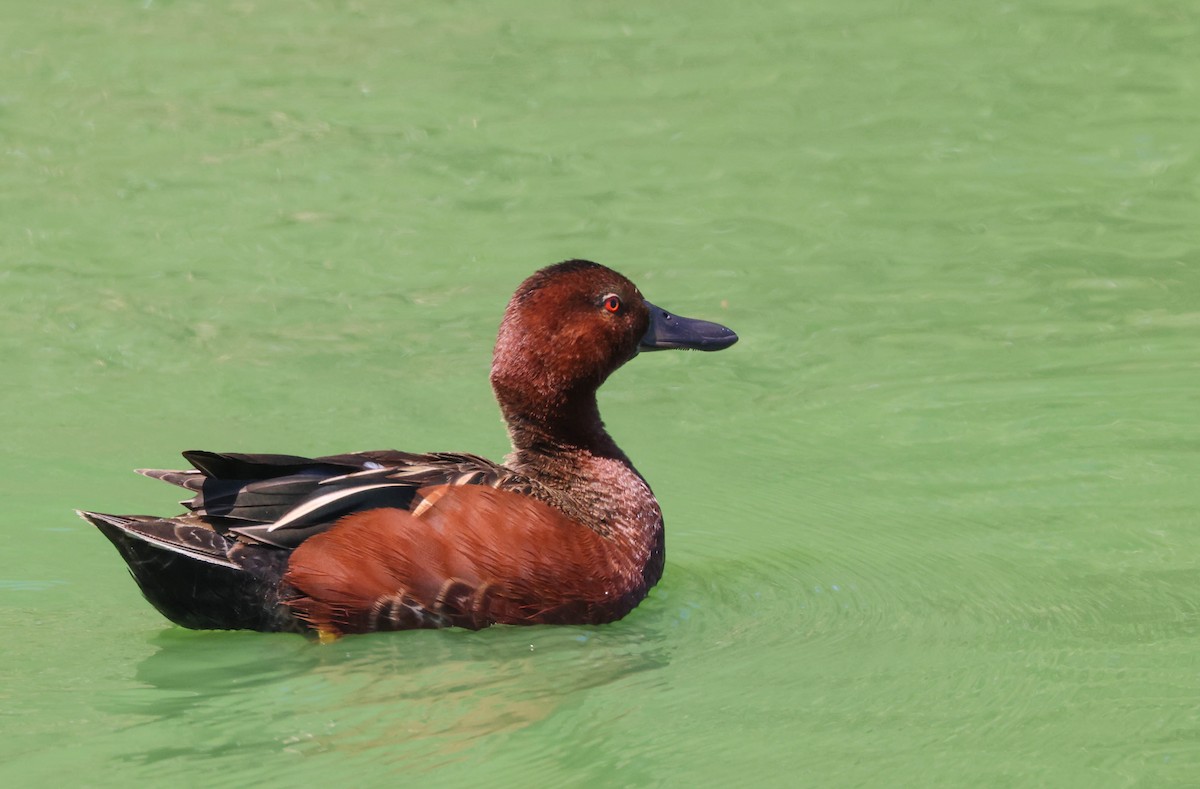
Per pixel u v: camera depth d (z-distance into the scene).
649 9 24.39
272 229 17.59
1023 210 18.27
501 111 20.77
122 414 13.71
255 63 22.14
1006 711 9.20
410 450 13.12
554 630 10.10
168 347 15.05
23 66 21.72
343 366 14.77
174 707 9.02
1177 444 13.27
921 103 20.97
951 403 14.20
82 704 9.16
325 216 17.91
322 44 22.95
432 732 8.89
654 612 10.66
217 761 8.46
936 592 10.98
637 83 21.64
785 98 21.16
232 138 19.80
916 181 18.98
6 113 20.22
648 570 10.84
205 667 9.55
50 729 8.80
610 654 10.05
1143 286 16.47
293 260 16.95
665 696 9.41
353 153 19.52
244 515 9.88
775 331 15.70
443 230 17.67
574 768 8.50
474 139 19.97
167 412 13.77
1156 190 18.66
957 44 22.88
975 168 19.30
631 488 10.98
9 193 18.20
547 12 24.25
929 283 16.64
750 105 20.97
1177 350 15.05
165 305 15.86
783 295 16.34
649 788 8.32
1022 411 13.98
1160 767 8.52
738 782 8.41
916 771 8.52
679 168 19.28
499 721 9.04
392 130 20.14
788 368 15.01
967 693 9.45
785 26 23.66
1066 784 8.36
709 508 12.41
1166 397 14.12
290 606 9.80
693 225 17.88
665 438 13.72
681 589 11.02
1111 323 15.70
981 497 12.50
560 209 18.19
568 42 23.06
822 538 11.86
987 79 21.66
